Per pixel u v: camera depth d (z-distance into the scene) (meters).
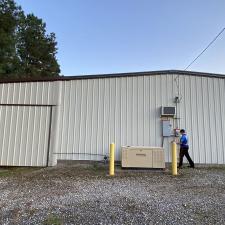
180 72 12.03
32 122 11.30
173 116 11.66
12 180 8.07
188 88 11.93
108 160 11.30
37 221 4.53
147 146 11.25
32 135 11.18
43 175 8.88
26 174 9.15
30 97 11.52
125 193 6.40
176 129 11.52
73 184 7.43
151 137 11.52
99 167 10.54
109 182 7.74
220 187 7.08
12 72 29.98
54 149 11.13
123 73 11.94
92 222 4.48
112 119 11.65
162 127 11.56
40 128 11.26
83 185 7.30
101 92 11.84
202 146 11.45
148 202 5.63
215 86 12.02
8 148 11.06
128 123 11.62
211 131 11.60
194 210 5.11
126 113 11.70
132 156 10.21
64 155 11.38
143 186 7.20
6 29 29.44
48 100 11.52
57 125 11.43
